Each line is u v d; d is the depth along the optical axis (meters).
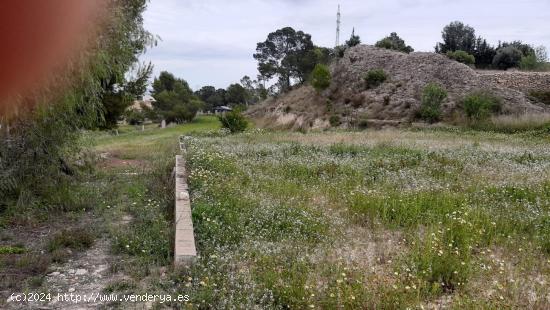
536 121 24.72
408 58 40.66
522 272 5.46
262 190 9.05
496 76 35.34
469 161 13.08
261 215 7.13
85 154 10.34
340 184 9.93
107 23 6.61
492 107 29.25
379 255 5.86
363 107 36.72
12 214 7.39
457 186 9.83
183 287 4.75
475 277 5.22
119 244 6.24
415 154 14.23
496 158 13.63
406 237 6.61
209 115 66.50
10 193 7.77
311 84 44.03
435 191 9.19
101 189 9.71
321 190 9.38
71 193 8.55
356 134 23.64
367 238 6.65
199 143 18.03
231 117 27.19
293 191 9.06
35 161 7.82
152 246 6.05
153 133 33.47
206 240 6.06
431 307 4.54
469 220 7.11
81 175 10.38
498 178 10.75
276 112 45.84
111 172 12.45
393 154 14.41
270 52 67.31
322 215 7.47
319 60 57.09
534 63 40.22
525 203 8.36
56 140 8.09
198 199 7.85
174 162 13.27
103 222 7.44
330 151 15.35
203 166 11.37
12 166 7.45
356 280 4.75
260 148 15.88
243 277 4.86
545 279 5.24
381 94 37.09
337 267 5.19
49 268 5.47
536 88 33.38
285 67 63.91
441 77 36.28
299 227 6.76
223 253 5.60
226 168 11.01
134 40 8.69
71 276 5.27
